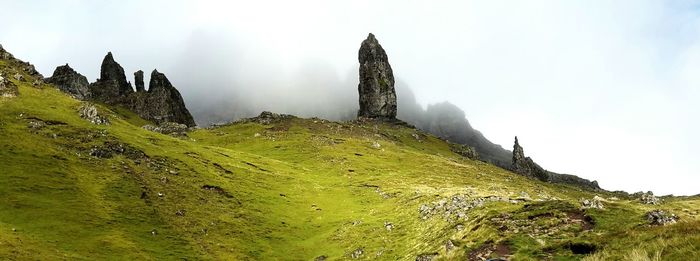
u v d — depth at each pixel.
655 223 37.81
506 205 56.22
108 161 87.56
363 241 66.06
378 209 84.81
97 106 133.00
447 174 148.62
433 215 65.75
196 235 68.94
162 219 71.31
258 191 97.94
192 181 91.00
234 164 115.62
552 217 45.06
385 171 142.75
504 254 38.66
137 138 107.38
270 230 77.50
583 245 33.88
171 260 59.06
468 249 42.28
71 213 64.50
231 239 70.62
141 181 83.12
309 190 107.50
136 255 57.69
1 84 109.44
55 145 86.69
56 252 52.34
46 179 72.50
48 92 121.31
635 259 26.62
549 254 35.72
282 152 167.88
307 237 76.19
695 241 25.67
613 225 39.50
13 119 92.62
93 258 53.88
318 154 162.88
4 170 71.31
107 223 64.94
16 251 48.97
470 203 61.50
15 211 61.12
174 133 170.75
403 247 57.75
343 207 93.56
